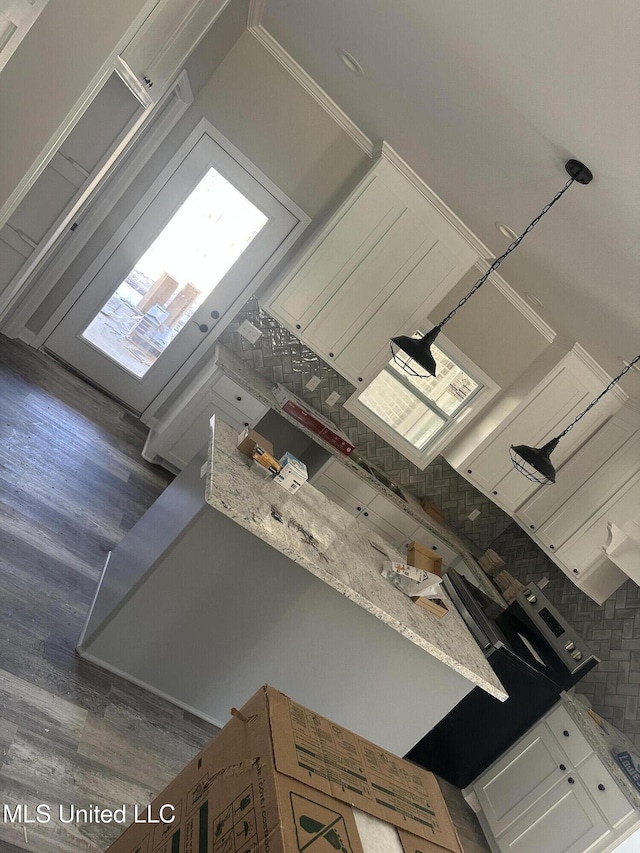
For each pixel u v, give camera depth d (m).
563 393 4.95
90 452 4.17
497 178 3.14
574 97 1.99
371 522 5.19
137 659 2.72
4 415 3.82
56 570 3.02
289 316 4.68
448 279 4.71
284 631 2.79
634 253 2.66
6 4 1.92
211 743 1.58
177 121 4.45
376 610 2.63
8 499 3.22
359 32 3.05
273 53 4.35
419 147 3.82
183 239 4.79
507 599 4.97
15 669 2.40
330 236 4.50
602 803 3.48
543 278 3.97
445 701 3.06
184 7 2.95
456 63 2.44
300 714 1.55
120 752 2.46
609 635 4.70
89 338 4.91
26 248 3.31
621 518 4.67
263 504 2.65
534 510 5.09
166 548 2.55
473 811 4.03
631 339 3.66
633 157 2.06
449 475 5.78
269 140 4.61
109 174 4.07
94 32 2.27
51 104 2.33
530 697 3.97
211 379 4.60
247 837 1.20
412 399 5.22
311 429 4.94
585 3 1.58
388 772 1.59
